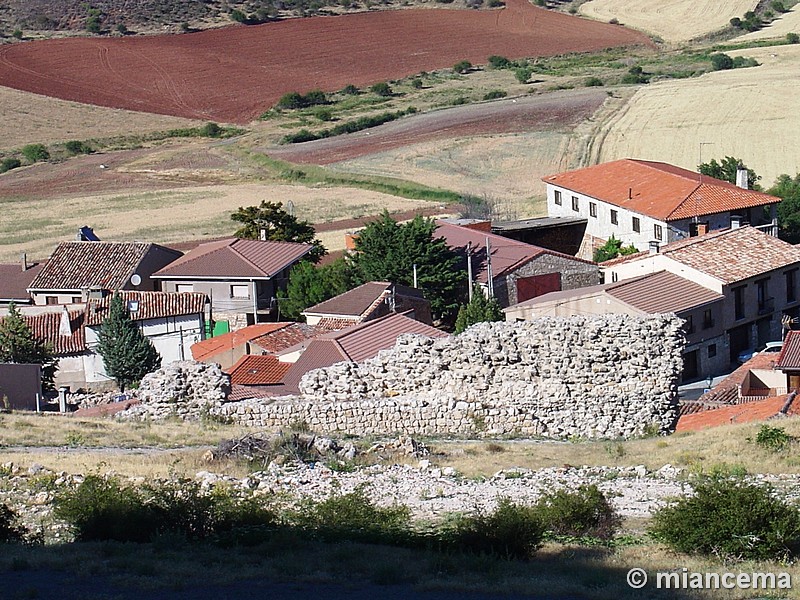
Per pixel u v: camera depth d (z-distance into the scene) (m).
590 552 61.44
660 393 99.31
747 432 92.25
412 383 101.50
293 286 196.75
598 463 86.44
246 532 64.44
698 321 167.62
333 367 102.56
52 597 51.59
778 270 177.25
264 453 87.81
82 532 65.19
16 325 165.88
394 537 63.91
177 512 66.00
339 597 51.97
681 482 78.25
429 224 197.38
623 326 99.12
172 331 185.75
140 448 92.75
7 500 74.19
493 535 61.44
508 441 97.19
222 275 199.25
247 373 130.12
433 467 85.81
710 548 60.81
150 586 53.25
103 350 171.12
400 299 173.62
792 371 134.62
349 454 88.81
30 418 106.19
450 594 52.66
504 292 194.25
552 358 99.56
